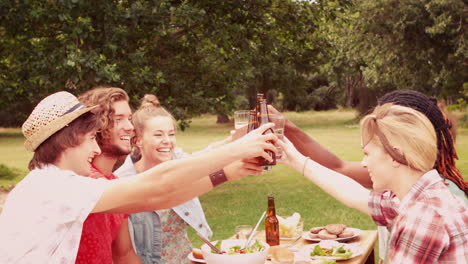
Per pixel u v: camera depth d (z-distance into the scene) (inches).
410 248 59.1
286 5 353.4
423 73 738.8
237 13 334.0
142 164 108.7
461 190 73.6
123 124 90.5
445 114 77.0
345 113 1617.9
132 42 303.7
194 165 60.9
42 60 270.7
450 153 74.9
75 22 269.9
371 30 681.6
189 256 104.3
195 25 321.4
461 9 641.6
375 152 64.2
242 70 344.8
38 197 59.9
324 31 406.0
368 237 121.4
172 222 108.1
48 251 58.5
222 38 313.4
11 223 59.1
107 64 259.4
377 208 83.4
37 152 64.6
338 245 110.0
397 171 63.4
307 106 1756.9
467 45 671.1
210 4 326.3
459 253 57.4
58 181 60.9
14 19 279.9
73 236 59.6
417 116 62.4
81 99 90.7
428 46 699.4
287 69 853.2
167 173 60.4
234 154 62.1
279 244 119.6
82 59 254.2
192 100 323.6
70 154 64.3
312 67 823.7
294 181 426.0
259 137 64.1
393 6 671.1
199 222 109.1
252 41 363.6
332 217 284.0
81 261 68.3
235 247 90.8
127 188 60.3
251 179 447.2
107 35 278.4
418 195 61.3
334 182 89.9
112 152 90.7
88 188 60.6
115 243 88.0
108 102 89.0
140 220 104.7
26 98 316.5
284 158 95.0
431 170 62.6
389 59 712.4
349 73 1107.9
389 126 62.5
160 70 317.4
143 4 295.9
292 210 308.2
